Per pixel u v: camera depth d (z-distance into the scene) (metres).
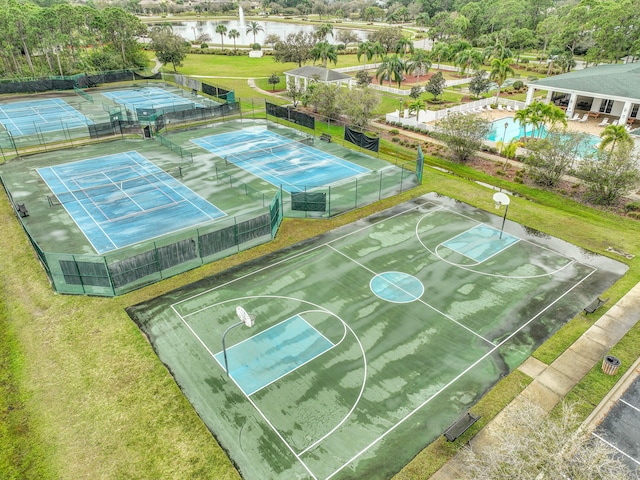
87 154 46.25
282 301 24.98
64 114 61.22
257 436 17.36
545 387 19.53
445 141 45.03
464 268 27.94
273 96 71.81
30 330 22.97
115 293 25.56
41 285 26.30
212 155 46.28
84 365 20.72
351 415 18.27
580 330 22.88
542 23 98.44
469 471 15.96
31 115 60.59
